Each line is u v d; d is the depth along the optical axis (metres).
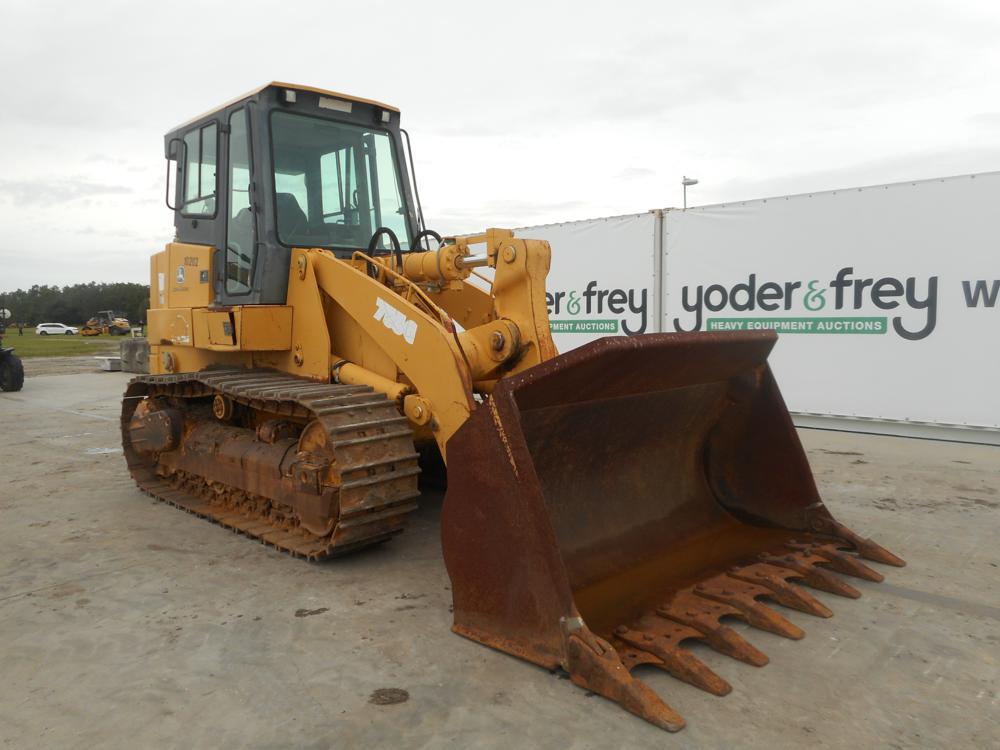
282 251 5.05
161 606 3.84
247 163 5.13
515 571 3.20
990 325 7.48
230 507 5.45
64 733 2.70
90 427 9.88
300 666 3.17
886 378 8.12
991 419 7.55
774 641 3.36
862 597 3.84
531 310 4.32
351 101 5.45
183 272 5.86
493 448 3.22
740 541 4.30
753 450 4.55
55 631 3.56
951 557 4.43
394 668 3.14
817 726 2.69
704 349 3.70
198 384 5.54
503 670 3.12
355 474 4.06
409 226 5.86
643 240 9.77
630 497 4.18
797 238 8.56
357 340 4.86
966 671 3.09
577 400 3.55
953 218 7.58
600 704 2.85
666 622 3.33
